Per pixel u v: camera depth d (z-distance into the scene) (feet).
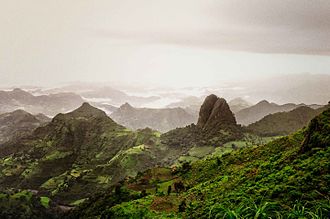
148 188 377.71
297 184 132.16
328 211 86.63
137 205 256.93
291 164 167.43
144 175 423.23
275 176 160.25
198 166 376.48
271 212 99.25
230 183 211.00
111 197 427.74
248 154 301.63
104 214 274.98
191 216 180.34
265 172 189.16
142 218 228.02
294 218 85.51
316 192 121.39
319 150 164.96
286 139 268.62
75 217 497.46
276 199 128.77
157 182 385.70
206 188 232.32
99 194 513.45
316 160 148.05
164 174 408.46
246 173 214.48
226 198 170.60
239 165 284.61
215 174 305.53
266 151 272.72
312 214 83.15
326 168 135.33
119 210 258.37
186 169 391.86
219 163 327.67
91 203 501.97
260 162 236.63
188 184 317.63
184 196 244.83
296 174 143.02
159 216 208.03
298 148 194.08
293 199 123.54
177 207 225.15
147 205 250.57
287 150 232.53
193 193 238.48
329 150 153.58
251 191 155.94
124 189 400.47
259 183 163.73
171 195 269.23
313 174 135.13
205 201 195.83
